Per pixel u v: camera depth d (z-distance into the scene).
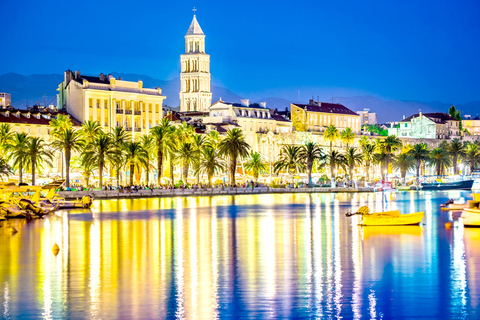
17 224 90.06
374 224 86.12
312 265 55.28
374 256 59.75
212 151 183.50
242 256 60.16
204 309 41.38
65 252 62.94
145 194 157.12
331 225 87.75
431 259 57.88
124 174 189.50
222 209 120.38
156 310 41.19
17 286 47.59
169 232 79.94
